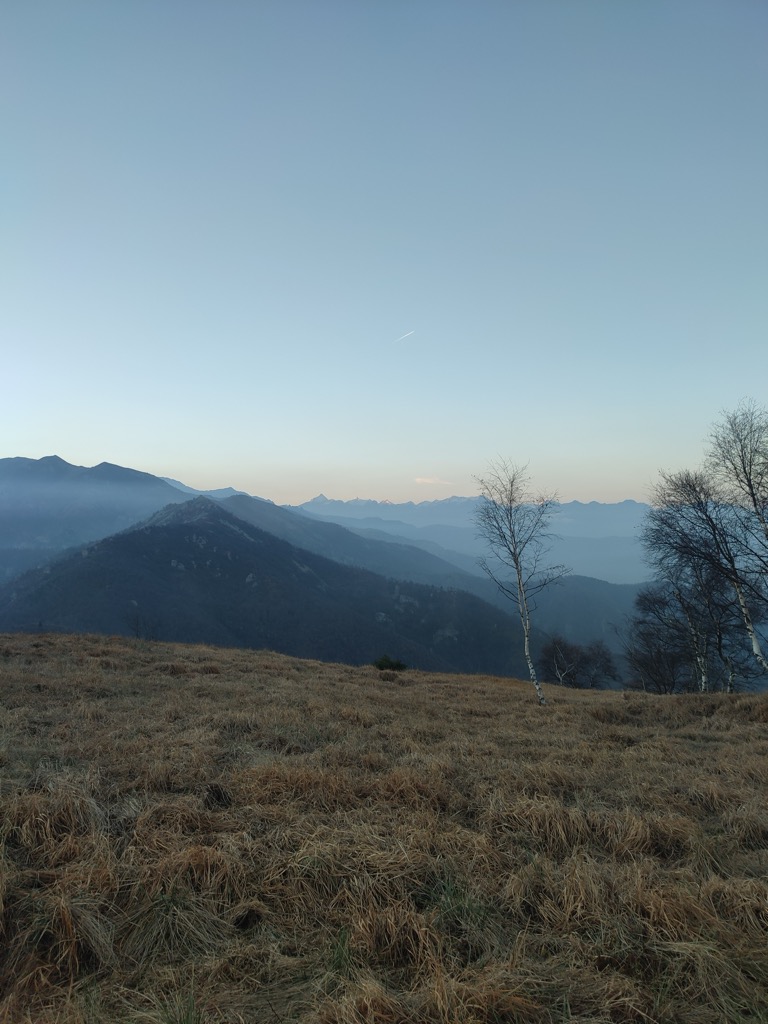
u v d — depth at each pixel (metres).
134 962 3.43
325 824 5.25
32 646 18.45
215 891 4.05
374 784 6.47
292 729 9.53
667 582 24.27
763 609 20.52
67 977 3.26
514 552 20.80
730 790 6.86
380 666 28.20
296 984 3.25
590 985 3.24
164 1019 2.89
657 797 6.48
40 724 8.88
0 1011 2.96
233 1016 2.95
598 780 7.33
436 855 4.68
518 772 7.27
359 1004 2.94
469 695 18.81
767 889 4.17
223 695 13.01
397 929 3.60
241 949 3.51
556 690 26.84
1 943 3.41
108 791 5.86
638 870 4.36
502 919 3.90
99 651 18.98
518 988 3.09
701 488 18.52
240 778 6.42
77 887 3.92
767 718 13.26
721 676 29.17
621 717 14.79
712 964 3.38
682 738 11.56
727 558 18.03
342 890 4.04
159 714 10.23
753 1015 3.10
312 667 22.28
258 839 4.80
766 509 17.52
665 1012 3.03
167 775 6.40
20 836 4.59
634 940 3.64
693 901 3.95
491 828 5.35
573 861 4.59
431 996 3.02
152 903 3.78
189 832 5.00
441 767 7.29
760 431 17.39
